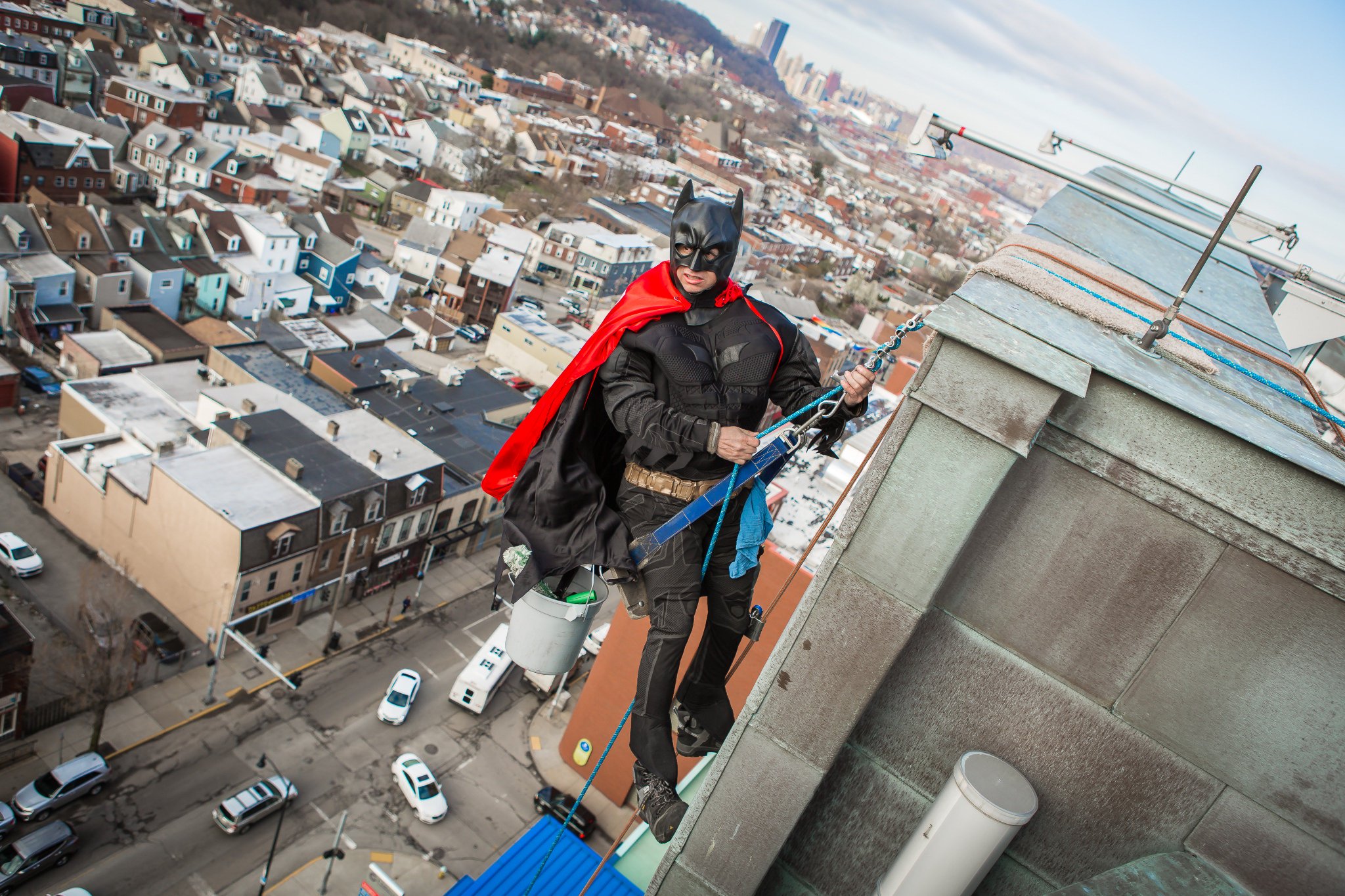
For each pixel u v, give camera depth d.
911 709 3.60
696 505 3.31
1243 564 2.97
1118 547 3.12
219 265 57.69
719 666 3.79
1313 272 4.33
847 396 3.20
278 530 29.72
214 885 23.48
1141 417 2.96
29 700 27.06
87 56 90.19
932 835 3.44
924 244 186.88
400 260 72.94
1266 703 3.04
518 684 33.00
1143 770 3.30
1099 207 7.62
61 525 34.66
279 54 130.12
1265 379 3.99
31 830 23.45
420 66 167.38
